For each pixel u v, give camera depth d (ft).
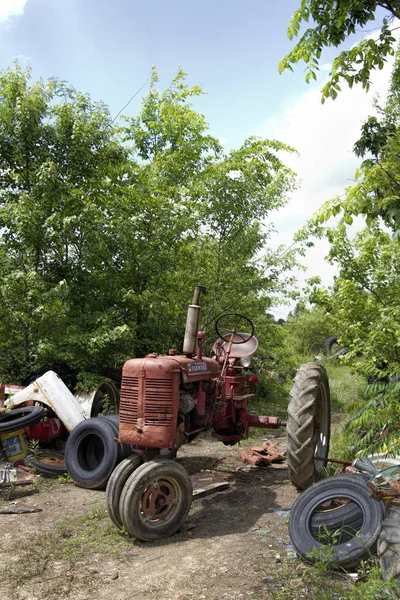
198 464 22.00
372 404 13.83
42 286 27.09
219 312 35.60
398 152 11.58
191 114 45.39
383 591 9.39
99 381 26.09
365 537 11.13
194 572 11.65
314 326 72.18
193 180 39.09
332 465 19.12
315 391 16.65
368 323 20.22
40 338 27.48
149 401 14.70
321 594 10.14
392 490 10.44
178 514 14.24
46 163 28.68
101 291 30.76
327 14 12.85
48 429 22.63
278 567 11.60
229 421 20.34
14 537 14.02
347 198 11.41
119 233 30.58
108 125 32.71
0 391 21.83
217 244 36.06
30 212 27.94
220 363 20.40
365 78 13.08
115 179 33.96
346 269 20.99
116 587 11.17
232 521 15.10
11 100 30.53
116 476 14.24
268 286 36.35
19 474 19.42
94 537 13.96
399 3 12.17
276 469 21.29
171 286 34.94
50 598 10.77
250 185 34.50
